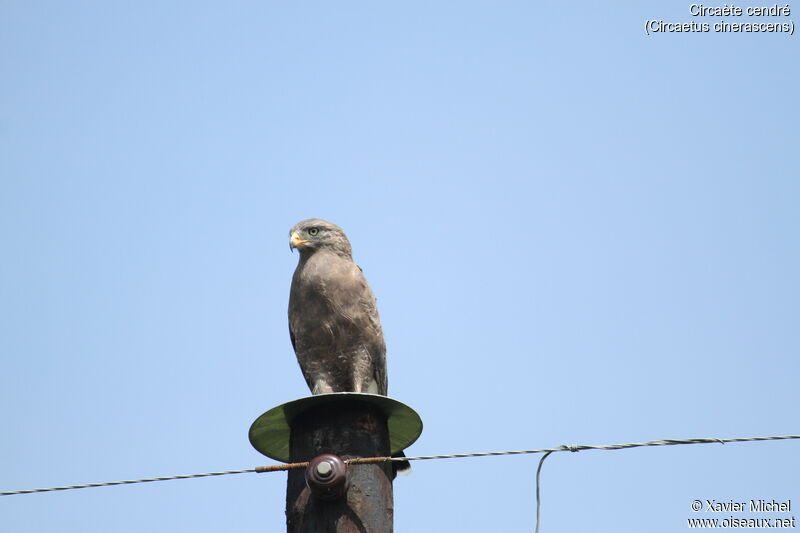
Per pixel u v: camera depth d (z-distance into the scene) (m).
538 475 11.18
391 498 11.12
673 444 11.02
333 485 10.49
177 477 11.36
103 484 11.60
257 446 12.10
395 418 11.88
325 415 11.34
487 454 11.19
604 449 11.07
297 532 10.77
